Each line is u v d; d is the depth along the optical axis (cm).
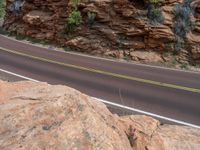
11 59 1908
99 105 473
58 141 322
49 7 3041
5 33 3841
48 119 354
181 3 2128
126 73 1557
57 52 2364
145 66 1836
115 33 2225
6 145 311
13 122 347
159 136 517
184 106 988
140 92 1155
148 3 2134
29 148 307
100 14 2331
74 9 2528
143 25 2095
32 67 1645
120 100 1036
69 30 2561
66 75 1447
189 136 588
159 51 2084
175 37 2028
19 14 3675
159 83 1338
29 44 2897
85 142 329
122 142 384
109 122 418
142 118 593
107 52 2228
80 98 420
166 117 871
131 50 2144
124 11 2181
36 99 409
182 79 1467
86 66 1730
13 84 574
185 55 1989
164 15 2105
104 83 1295
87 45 2358
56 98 399
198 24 2048
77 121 359
